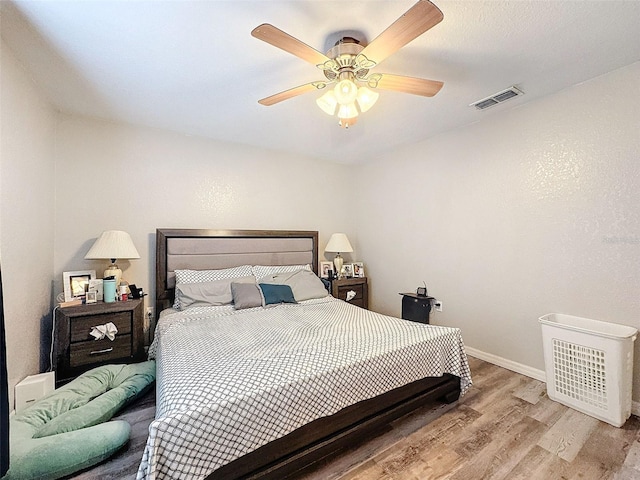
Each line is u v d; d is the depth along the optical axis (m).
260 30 1.29
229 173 3.48
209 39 1.67
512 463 1.54
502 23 1.56
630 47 1.78
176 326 2.27
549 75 2.10
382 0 1.40
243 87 2.22
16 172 1.84
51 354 2.36
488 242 2.83
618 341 1.83
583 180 2.21
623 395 1.84
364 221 4.34
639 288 1.97
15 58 1.81
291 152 3.90
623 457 1.58
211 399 1.25
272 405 1.36
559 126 2.33
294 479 1.44
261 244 3.55
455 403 2.12
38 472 1.35
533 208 2.50
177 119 2.81
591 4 1.43
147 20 1.51
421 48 1.77
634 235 1.99
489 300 2.83
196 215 3.28
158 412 1.33
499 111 2.69
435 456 1.59
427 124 2.97
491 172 2.79
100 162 2.79
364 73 1.70
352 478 1.45
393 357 1.78
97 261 2.77
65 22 1.52
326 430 1.54
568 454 1.60
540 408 2.05
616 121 2.05
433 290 3.36
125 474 1.46
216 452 1.22
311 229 4.14
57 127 2.59
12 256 1.79
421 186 3.48
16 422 1.59
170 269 3.01
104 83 2.15
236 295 2.83
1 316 1.21
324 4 1.43
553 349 2.15
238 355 1.68
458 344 2.13
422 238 3.49
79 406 1.86
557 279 2.36
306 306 2.95
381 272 4.07
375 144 3.58
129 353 2.46
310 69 1.99
